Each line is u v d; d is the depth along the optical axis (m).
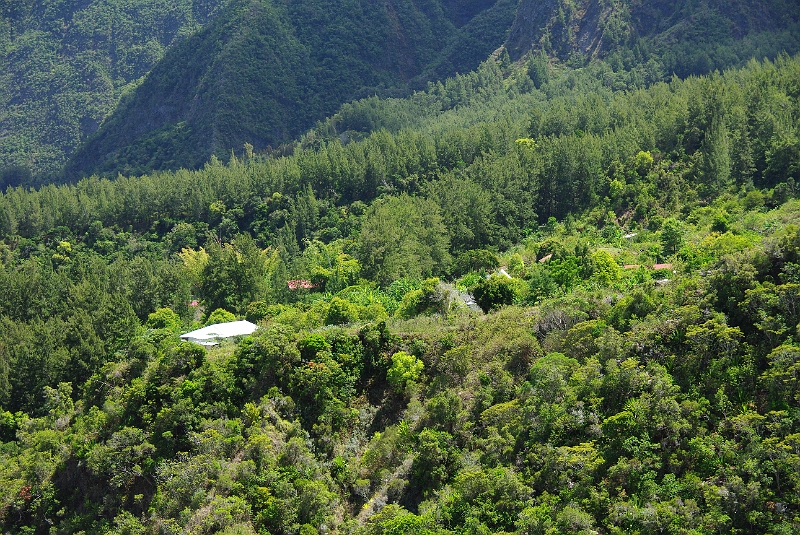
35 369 79.75
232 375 58.31
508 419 50.19
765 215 86.75
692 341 49.25
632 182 116.19
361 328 61.62
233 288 98.06
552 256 81.25
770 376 45.66
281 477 51.19
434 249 101.94
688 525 39.81
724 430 45.12
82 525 55.06
